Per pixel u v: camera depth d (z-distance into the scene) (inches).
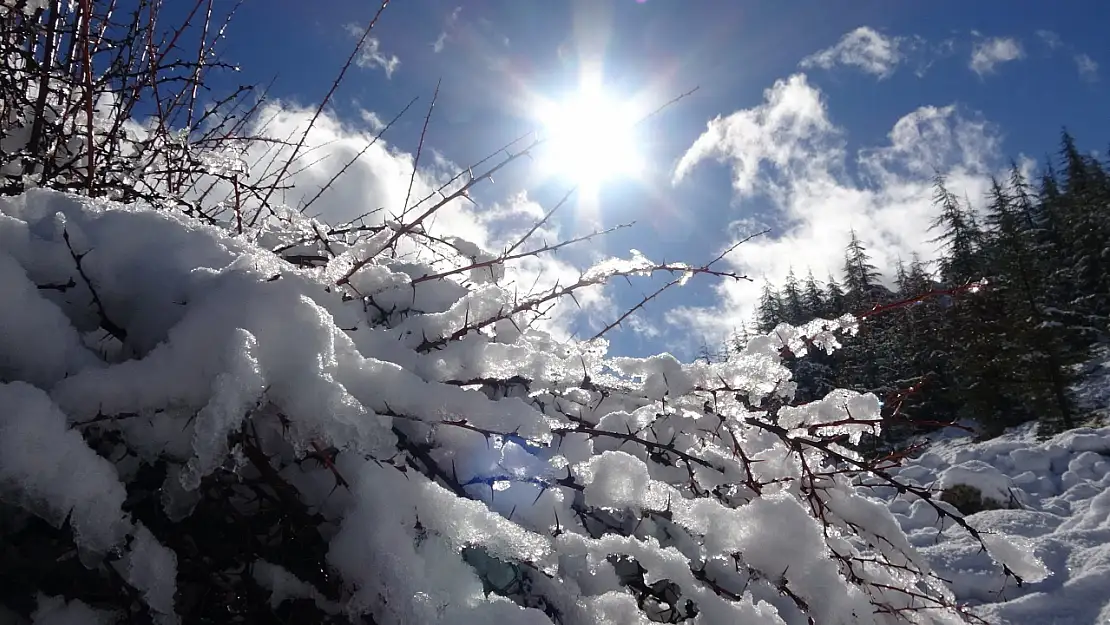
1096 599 183.5
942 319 751.7
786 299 1464.1
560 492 63.4
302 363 49.6
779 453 87.1
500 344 67.4
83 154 80.1
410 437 59.3
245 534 51.2
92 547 42.8
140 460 50.0
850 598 69.2
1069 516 272.4
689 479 77.4
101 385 46.8
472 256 94.4
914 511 281.9
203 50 97.0
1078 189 1555.1
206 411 43.8
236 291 51.5
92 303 56.6
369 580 47.1
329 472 53.5
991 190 1596.9
